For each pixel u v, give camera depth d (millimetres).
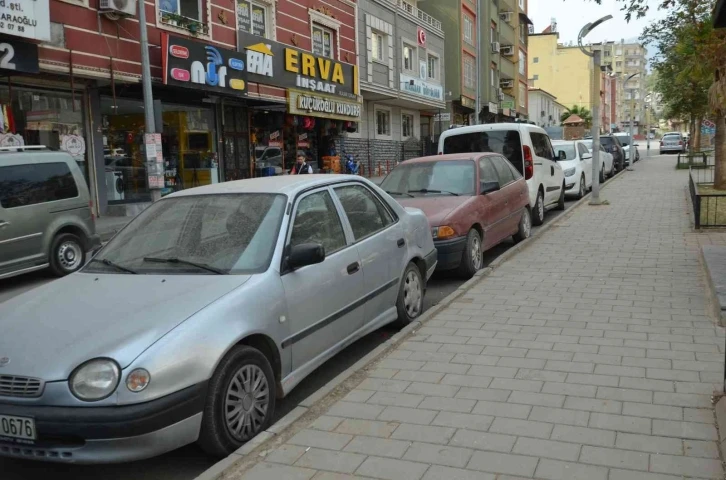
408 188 9375
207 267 4410
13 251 9617
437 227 8016
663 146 52781
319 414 4246
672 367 4797
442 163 9586
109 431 3338
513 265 8867
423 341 5688
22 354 3562
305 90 21812
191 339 3635
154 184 13750
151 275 4414
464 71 39469
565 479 3316
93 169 16016
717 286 6547
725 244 9570
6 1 11969
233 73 18109
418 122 35438
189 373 3562
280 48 20453
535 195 12625
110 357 3428
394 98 29328
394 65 29609
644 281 7570
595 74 15297
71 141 15344
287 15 21656
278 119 22656
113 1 14547
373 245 5676
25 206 9844
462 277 8719
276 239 4574
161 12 16422
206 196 5176
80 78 14875
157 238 4852
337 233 5305
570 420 3986
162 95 17797
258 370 4039
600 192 18953
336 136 26250
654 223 12008
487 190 8992
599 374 4723
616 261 8781
